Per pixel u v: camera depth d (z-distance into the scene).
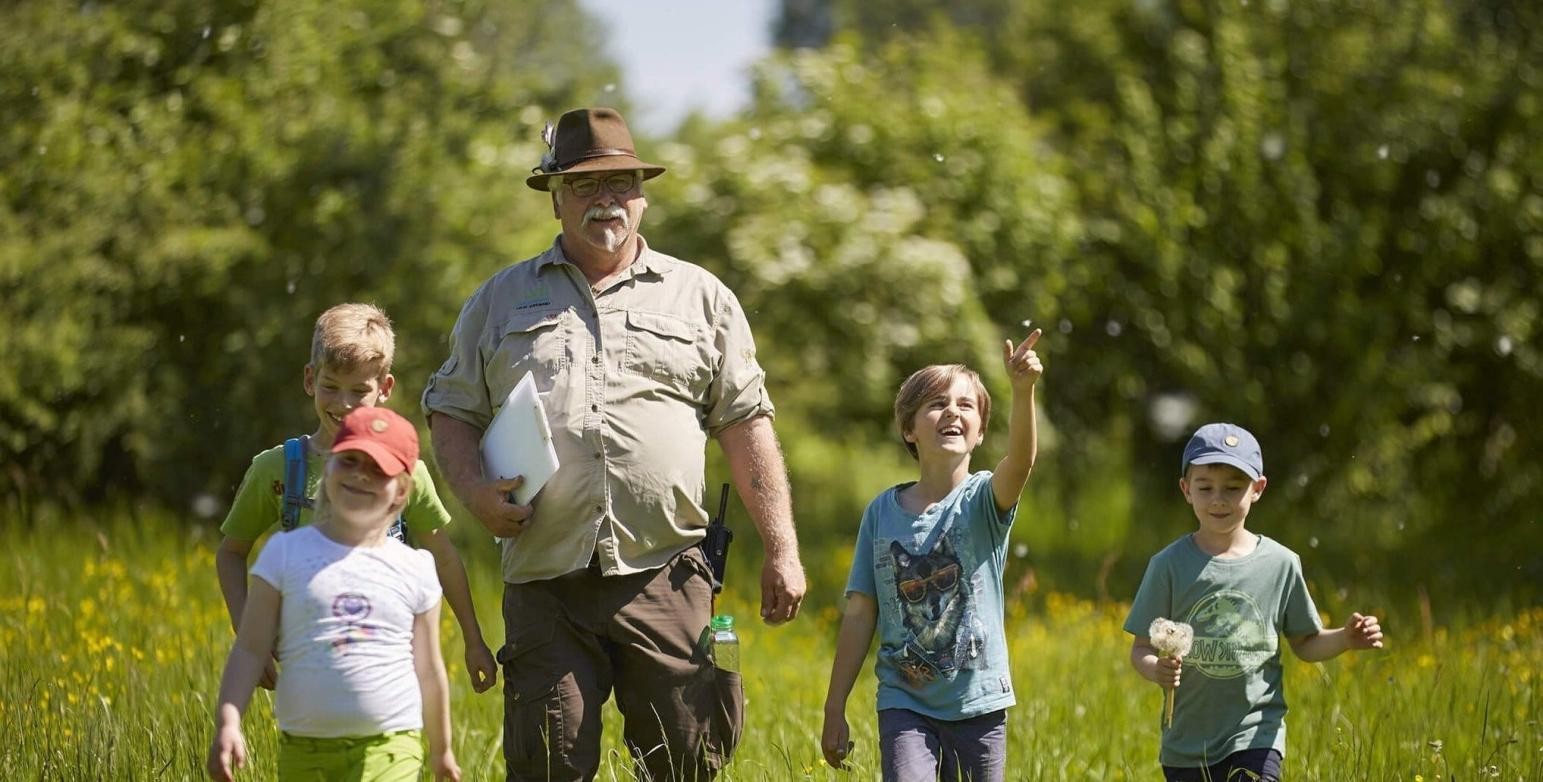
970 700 9.60
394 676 8.20
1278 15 36.06
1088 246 35.25
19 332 26.72
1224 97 35.50
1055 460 34.72
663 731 9.90
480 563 22.69
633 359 9.84
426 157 28.97
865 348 32.06
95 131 28.03
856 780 11.17
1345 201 35.94
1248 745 10.05
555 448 9.73
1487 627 18.67
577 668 9.73
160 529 24.33
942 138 34.09
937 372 10.05
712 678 10.02
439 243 28.52
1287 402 35.91
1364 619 9.91
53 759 10.89
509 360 9.94
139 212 27.73
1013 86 37.81
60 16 28.30
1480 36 36.56
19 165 27.52
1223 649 10.10
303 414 27.72
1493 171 34.88
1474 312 35.25
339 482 8.21
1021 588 15.16
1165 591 10.31
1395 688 13.84
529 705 9.69
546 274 10.09
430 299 28.09
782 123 34.97
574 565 9.67
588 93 35.12
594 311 9.91
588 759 9.69
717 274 32.44
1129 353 35.69
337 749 8.12
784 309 31.94
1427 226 35.34
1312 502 35.72
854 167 34.38
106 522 25.17
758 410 10.30
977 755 9.59
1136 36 36.59
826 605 22.47
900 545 9.86
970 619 9.69
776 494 10.18
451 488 9.87
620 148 10.00
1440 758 11.76
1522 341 34.59
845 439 33.97
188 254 27.19
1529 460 34.97
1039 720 13.77
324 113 28.59
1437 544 31.77
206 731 11.48
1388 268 35.91
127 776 10.70
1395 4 36.25
